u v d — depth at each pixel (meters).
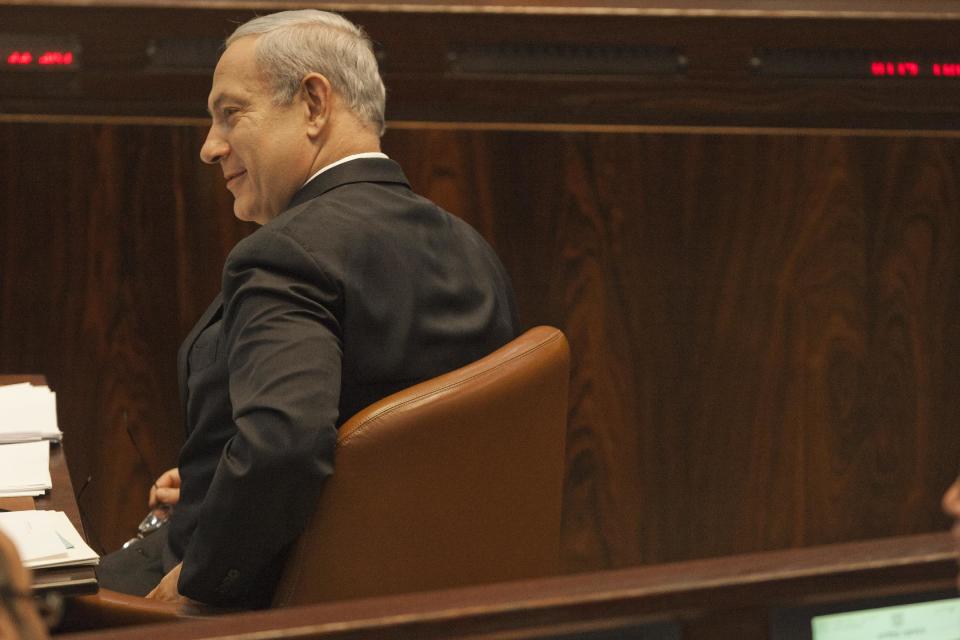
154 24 10.88
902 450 12.82
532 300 12.05
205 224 11.66
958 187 12.32
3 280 11.50
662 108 11.60
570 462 12.44
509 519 6.88
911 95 11.83
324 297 6.72
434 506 6.56
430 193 11.67
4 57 10.83
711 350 12.40
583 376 12.28
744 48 11.52
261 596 6.74
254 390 6.35
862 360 12.59
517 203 11.83
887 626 3.81
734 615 3.70
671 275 12.19
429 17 11.06
